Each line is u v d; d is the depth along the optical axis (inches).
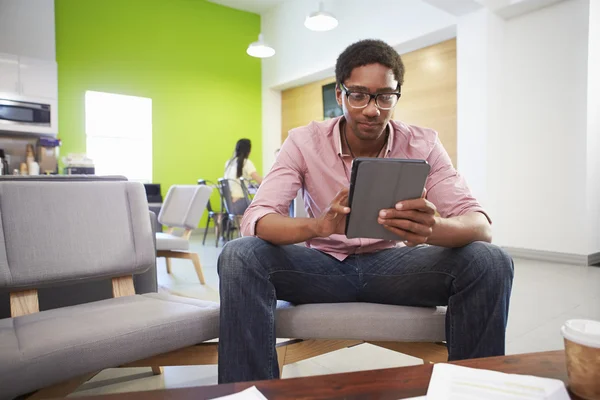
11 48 175.0
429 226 36.0
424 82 187.3
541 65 146.8
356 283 45.3
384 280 44.0
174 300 48.4
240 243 41.4
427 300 43.4
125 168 225.0
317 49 227.0
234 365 38.1
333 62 218.1
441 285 41.6
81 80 207.5
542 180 147.6
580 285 109.3
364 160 33.4
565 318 81.7
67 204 51.4
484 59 151.5
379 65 42.4
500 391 22.2
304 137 49.6
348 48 45.4
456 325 39.0
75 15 205.6
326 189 48.9
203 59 246.1
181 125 239.3
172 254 113.6
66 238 49.9
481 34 152.0
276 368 38.7
